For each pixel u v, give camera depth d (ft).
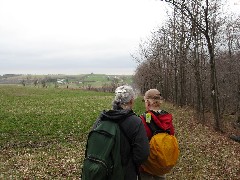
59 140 76.28
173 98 198.59
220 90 171.22
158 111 20.85
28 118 105.60
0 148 66.85
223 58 170.30
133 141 17.12
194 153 58.23
